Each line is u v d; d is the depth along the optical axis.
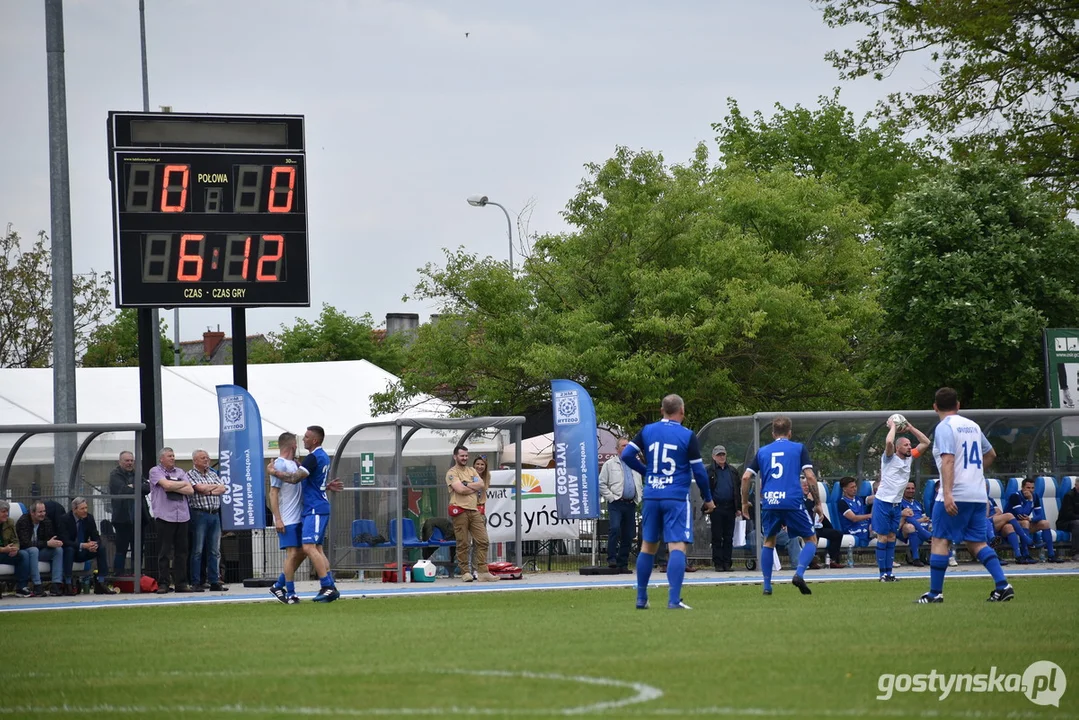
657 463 36.38
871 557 60.97
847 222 97.31
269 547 59.44
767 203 95.19
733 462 61.25
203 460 53.75
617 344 83.00
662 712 18.22
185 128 58.53
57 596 51.19
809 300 86.25
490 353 82.00
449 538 59.84
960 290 83.25
